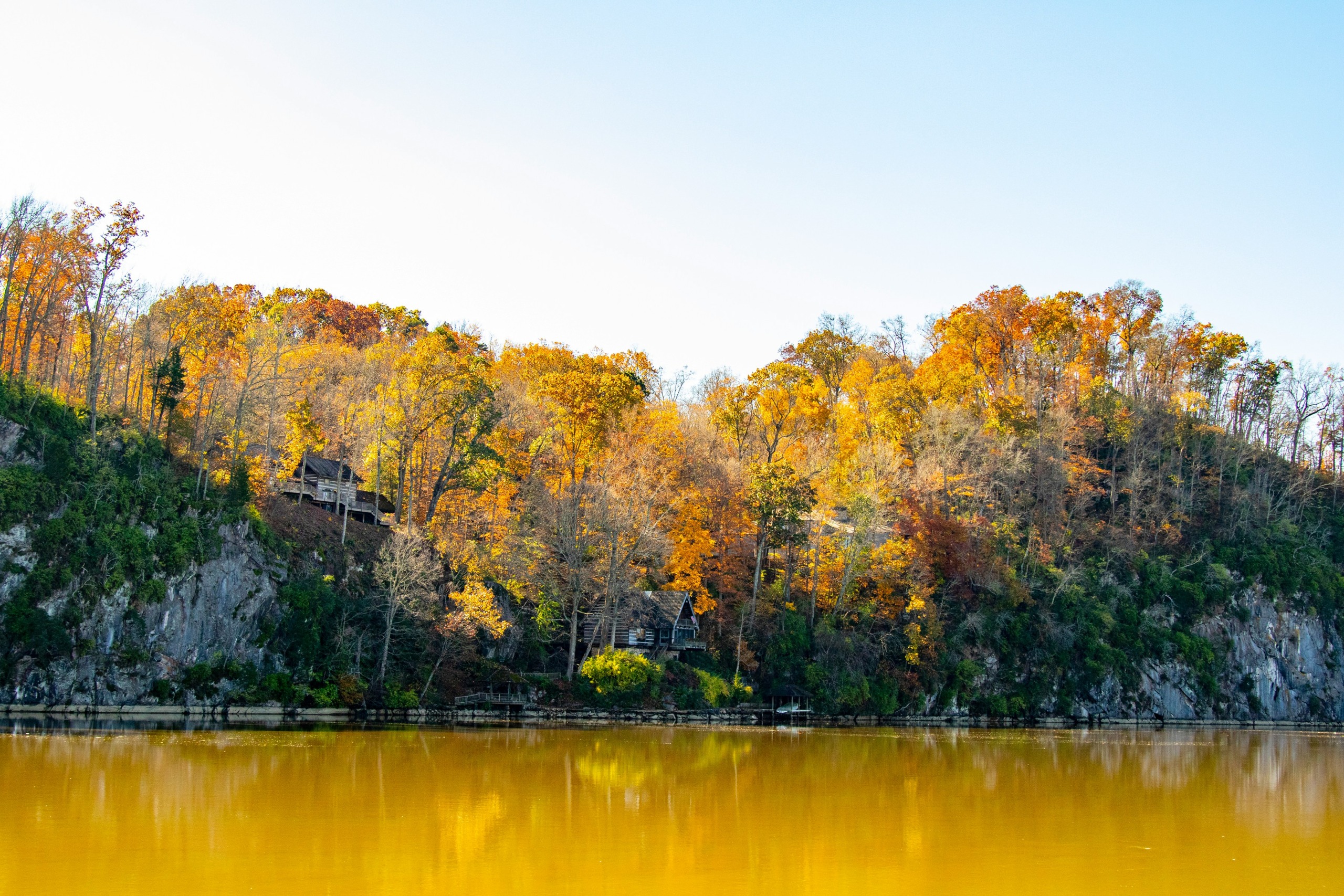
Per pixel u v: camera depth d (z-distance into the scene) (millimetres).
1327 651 130500
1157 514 133625
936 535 110312
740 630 100438
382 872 33000
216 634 77625
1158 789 58312
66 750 53906
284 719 75188
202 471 85812
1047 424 132750
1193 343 155000
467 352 129500
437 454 102938
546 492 98188
